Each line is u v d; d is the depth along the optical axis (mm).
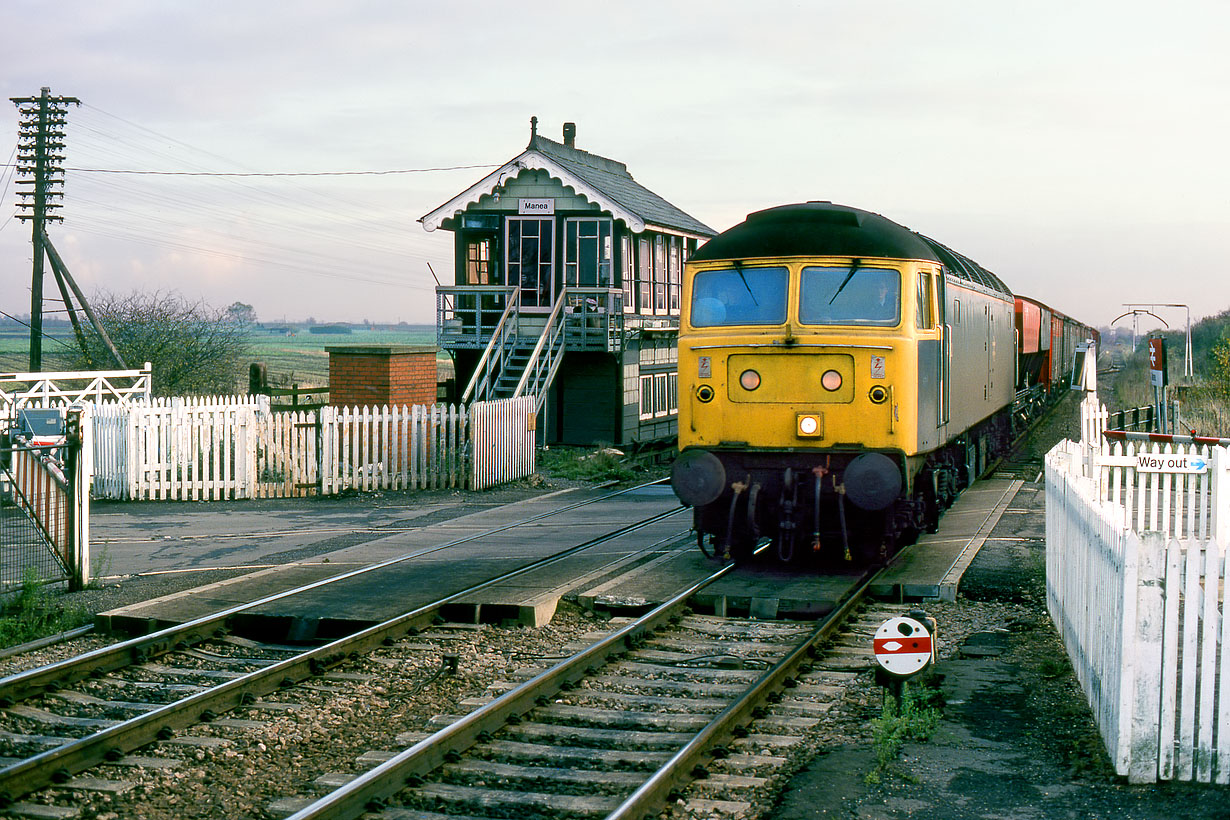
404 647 9977
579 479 23219
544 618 11039
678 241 32500
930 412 13609
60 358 41406
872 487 12039
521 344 27234
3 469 11750
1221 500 13273
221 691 8180
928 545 14180
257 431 20391
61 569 12195
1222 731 6406
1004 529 15242
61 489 12203
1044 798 6309
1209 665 6391
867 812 6145
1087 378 23000
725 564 13305
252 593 11742
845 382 12508
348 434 20688
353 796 6215
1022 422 31547
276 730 7793
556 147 28312
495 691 8758
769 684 8445
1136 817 6023
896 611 11281
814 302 12742
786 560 12547
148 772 6957
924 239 16141
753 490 12586
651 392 29859
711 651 9945
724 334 12867
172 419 20047
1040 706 8008
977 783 6551
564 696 8555
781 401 12641
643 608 11367
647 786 6195
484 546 14930
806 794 6402
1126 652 6477
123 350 37969
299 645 10430
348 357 23031
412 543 15289
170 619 10500
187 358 39031
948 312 15117
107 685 8883
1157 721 6500
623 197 28219
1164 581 6469
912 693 7945
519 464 23062
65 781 6742
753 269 13000
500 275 27562
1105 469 14672
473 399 27422
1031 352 30375
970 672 8938
